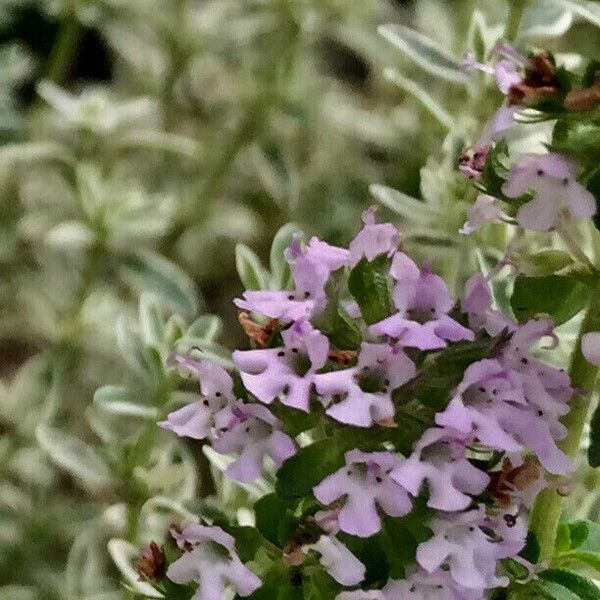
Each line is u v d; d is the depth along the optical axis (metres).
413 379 0.13
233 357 0.13
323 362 0.13
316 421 0.14
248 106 0.27
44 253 0.28
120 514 0.20
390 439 0.13
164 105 0.29
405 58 0.29
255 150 0.27
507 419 0.13
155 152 0.30
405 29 0.19
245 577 0.14
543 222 0.13
